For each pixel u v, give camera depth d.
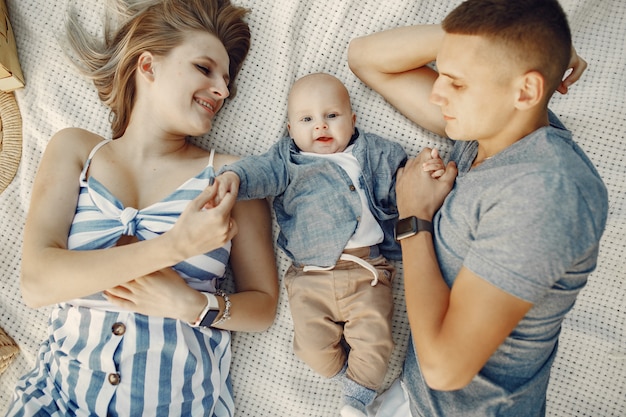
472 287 0.97
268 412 1.67
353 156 1.51
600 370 1.63
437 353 1.03
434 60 1.52
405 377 1.34
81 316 1.38
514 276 0.92
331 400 1.66
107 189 1.44
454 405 1.17
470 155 1.29
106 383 1.35
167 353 1.39
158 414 1.37
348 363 1.49
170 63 1.48
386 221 1.55
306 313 1.48
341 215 1.47
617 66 1.63
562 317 1.09
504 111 1.05
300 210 1.50
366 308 1.45
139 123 1.52
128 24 1.57
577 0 1.62
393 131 1.68
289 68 1.71
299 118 1.51
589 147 1.64
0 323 1.71
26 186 1.75
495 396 1.13
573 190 0.92
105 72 1.62
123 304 1.36
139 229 1.40
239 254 1.56
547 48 0.98
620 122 1.61
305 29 1.72
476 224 1.06
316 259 1.48
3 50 1.66
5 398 1.73
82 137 1.52
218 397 1.52
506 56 0.99
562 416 1.64
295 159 1.51
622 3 1.65
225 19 1.61
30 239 1.35
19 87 1.76
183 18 1.51
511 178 0.98
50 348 1.45
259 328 1.55
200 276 1.45
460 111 1.08
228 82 1.63
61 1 1.77
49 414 1.36
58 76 1.75
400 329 1.65
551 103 1.64
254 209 1.57
